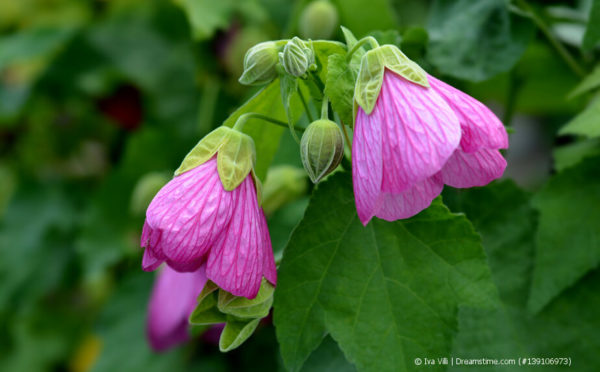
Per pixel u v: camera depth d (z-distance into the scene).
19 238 0.67
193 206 0.33
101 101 0.64
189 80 0.57
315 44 0.35
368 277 0.35
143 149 0.58
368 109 0.32
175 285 0.44
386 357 0.34
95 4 0.66
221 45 0.54
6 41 0.65
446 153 0.30
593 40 0.40
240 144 0.34
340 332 0.35
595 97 0.43
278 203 0.45
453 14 0.43
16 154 0.71
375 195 0.31
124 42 0.59
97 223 0.59
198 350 0.52
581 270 0.39
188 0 0.51
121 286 0.56
